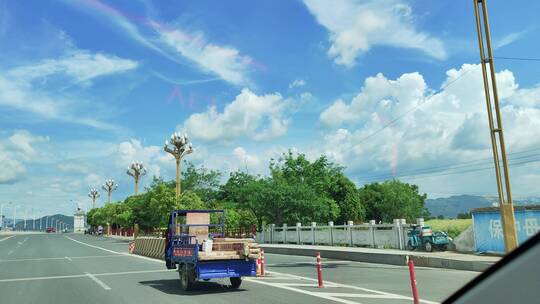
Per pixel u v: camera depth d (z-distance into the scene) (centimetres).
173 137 4000
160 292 1296
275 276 1669
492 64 1630
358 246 2983
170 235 1529
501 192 1595
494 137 1623
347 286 1346
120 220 8088
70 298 1207
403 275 1614
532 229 1922
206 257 1275
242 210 4866
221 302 1094
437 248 2334
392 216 8119
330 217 5378
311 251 2808
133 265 2262
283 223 4341
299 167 5256
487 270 218
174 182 6203
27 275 1838
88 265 2280
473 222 2155
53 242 5866
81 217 16925
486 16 1650
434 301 1035
